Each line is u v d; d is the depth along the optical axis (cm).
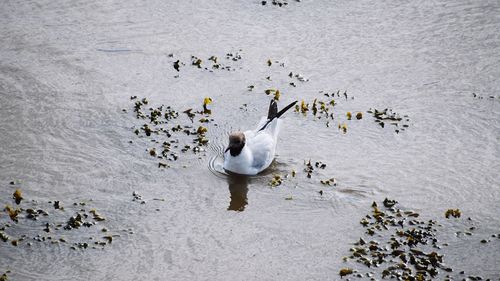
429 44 1966
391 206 1321
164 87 1744
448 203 1329
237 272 1152
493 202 1329
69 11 2119
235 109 1658
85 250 1195
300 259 1185
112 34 1989
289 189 1377
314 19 2120
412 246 1214
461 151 1493
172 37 1989
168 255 1190
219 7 2186
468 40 1983
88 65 1827
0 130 1536
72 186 1362
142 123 1585
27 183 1366
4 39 1928
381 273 1150
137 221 1272
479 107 1661
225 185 1391
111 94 1698
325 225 1272
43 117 1593
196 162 1458
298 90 1747
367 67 1855
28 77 1753
